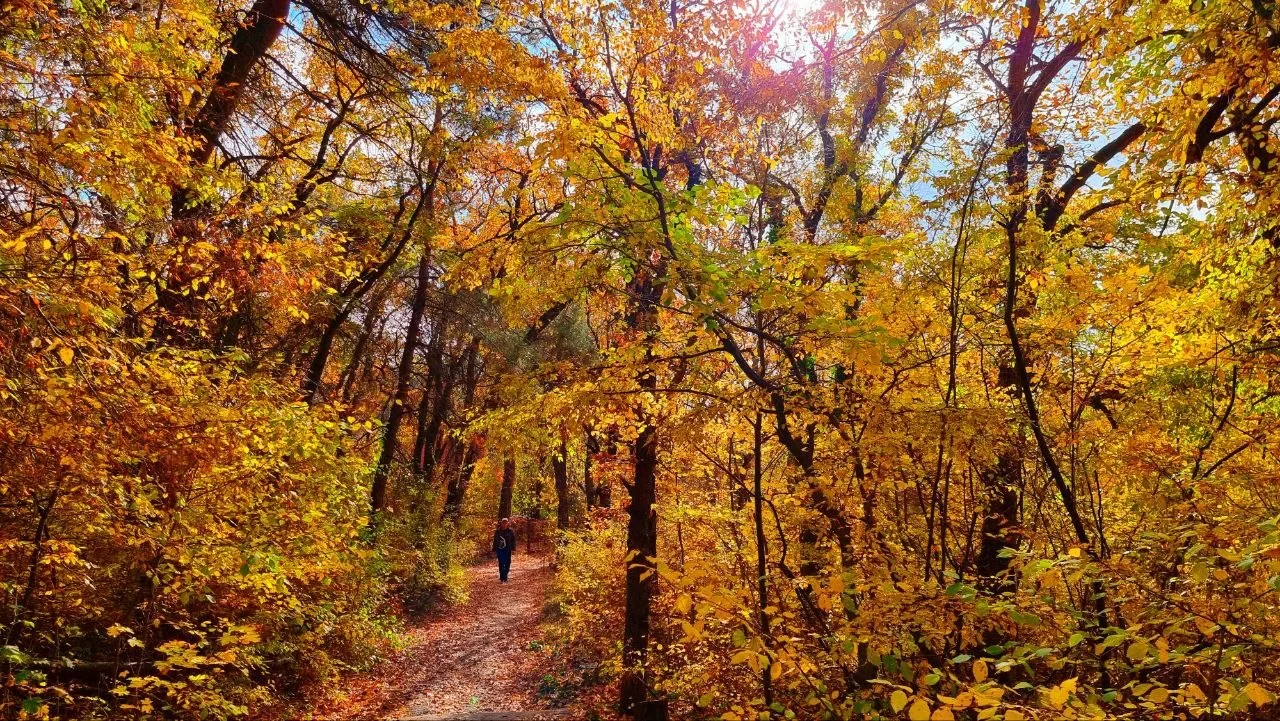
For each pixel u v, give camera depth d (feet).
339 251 22.70
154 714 16.89
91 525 14.10
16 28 13.08
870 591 12.96
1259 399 16.16
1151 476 14.25
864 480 14.79
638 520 25.63
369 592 36.06
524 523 101.86
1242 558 8.07
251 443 16.07
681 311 14.46
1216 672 8.36
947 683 10.46
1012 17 21.62
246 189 21.01
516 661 36.32
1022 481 15.70
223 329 31.58
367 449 34.17
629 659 24.82
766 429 18.70
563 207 14.60
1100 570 9.91
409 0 26.66
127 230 15.23
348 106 36.01
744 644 9.01
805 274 14.75
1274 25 12.32
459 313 55.26
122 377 13.15
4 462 12.04
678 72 18.67
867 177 34.58
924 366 16.55
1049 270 15.35
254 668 24.13
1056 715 7.00
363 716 26.48
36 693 12.70
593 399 17.81
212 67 24.54
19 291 11.39
